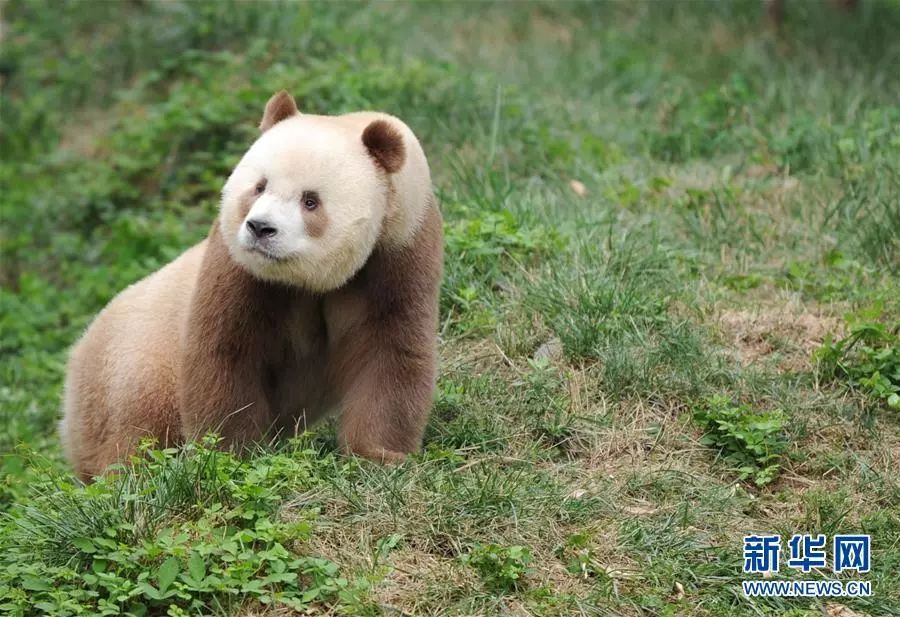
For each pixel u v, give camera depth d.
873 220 13.62
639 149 17.39
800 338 11.84
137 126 20.05
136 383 10.70
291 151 9.10
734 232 14.12
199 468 8.98
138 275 17.09
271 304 9.71
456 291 12.70
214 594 8.09
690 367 11.23
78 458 11.53
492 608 8.30
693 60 21.61
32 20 24.23
